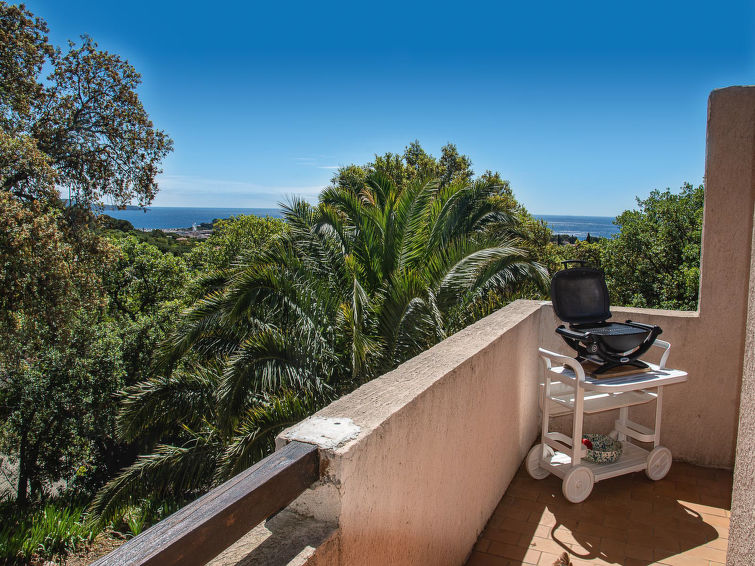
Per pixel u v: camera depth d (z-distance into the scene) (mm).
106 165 17297
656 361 3707
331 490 1347
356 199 8609
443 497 2195
